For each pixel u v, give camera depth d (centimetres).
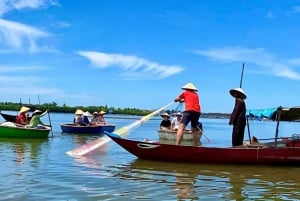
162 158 1327
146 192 849
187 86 1421
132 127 1577
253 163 1304
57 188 861
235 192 880
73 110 10200
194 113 1391
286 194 871
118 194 821
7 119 2952
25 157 1371
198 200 793
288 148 1299
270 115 1412
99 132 2889
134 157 1420
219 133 3869
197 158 1305
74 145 1878
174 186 925
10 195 787
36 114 2359
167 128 2481
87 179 975
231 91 1412
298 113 1409
